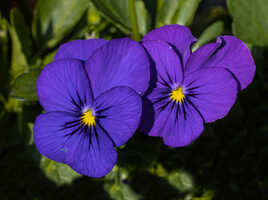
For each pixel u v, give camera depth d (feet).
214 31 0.60
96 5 0.63
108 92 0.44
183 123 0.48
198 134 0.48
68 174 0.61
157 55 0.46
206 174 0.64
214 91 0.47
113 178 0.61
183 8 0.64
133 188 0.62
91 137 0.46
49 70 0.46
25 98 0.53
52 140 0.47
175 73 0.47
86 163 0.46
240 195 0.64
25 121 0.62
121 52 0.44
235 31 0.61
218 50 0.47
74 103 0.47
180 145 0.49
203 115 0.48
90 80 0.46
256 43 0.61
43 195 0.63
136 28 0.63
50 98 0.47
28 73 0.54
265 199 0.64
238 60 0.47
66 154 0.47
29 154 0.62
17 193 0.63
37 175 0.63
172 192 0.62
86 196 0.62
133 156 0.61
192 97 0.48
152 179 0.62
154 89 0.48
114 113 0.45
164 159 0.64
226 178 0.65
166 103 0.48
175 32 0.48
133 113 0.44
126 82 0.45
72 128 0.47
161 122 0.49
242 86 0.48
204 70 0.46
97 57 0.45
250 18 0.61
